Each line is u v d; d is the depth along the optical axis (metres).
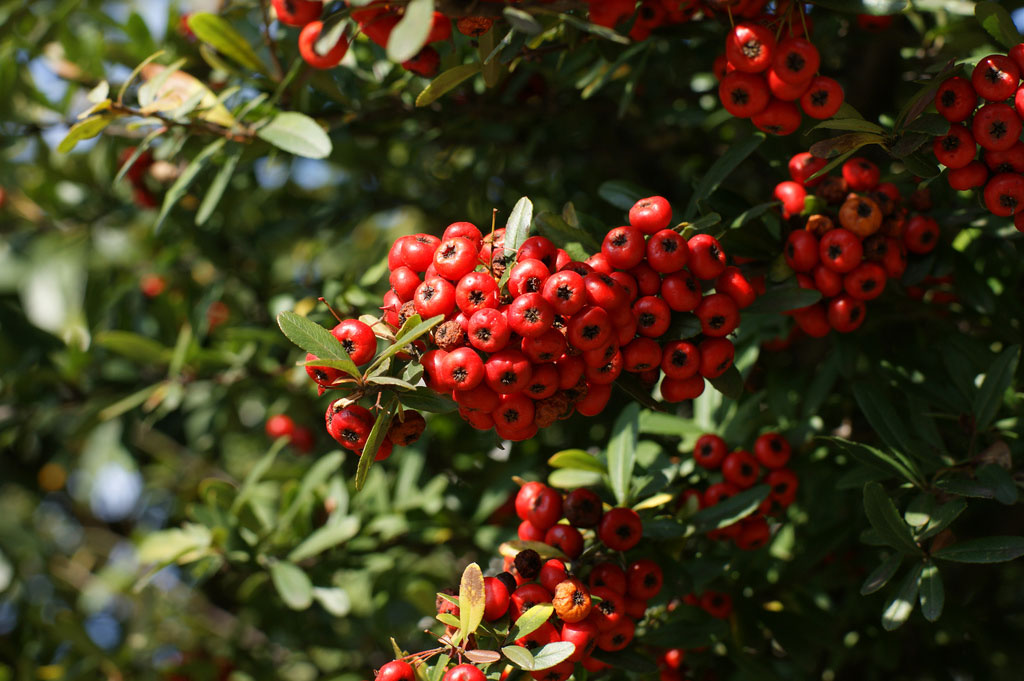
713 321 2.13
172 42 4.25
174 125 3.07
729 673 3.21
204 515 3.69
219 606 6.56
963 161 2.17
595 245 2.30
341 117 3.58
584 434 4.30
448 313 1.98
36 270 6.49
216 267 4.91
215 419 5.22
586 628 2.18
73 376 4.76
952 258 2.83
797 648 3.12
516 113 4.00
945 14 3.51
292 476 4.54
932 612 2.28
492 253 2.04
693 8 2.76
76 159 5.06
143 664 5.54
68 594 6.42
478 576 2.01
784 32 2.44
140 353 4.41
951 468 2.63
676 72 4.39
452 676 1.95
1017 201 2.16
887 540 2.36
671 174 4.95
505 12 1.97
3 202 5.23
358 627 4.89
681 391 2.24
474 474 4.46
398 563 4.30
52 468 7.01
